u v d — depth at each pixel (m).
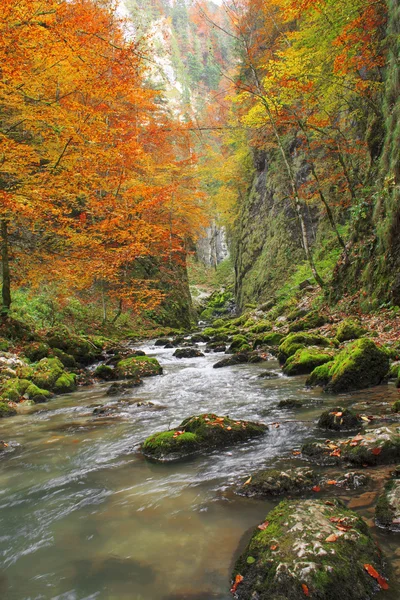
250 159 34.69
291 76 12.73
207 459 3.82
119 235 12.57
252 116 14.63
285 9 12.03
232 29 19.41
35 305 16.19
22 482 3.64
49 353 10.87
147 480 3.46
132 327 22.83
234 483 3.20
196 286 56.41
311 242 23.17
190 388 7.77
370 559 1.91
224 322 25.91
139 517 2.79
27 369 8.83
